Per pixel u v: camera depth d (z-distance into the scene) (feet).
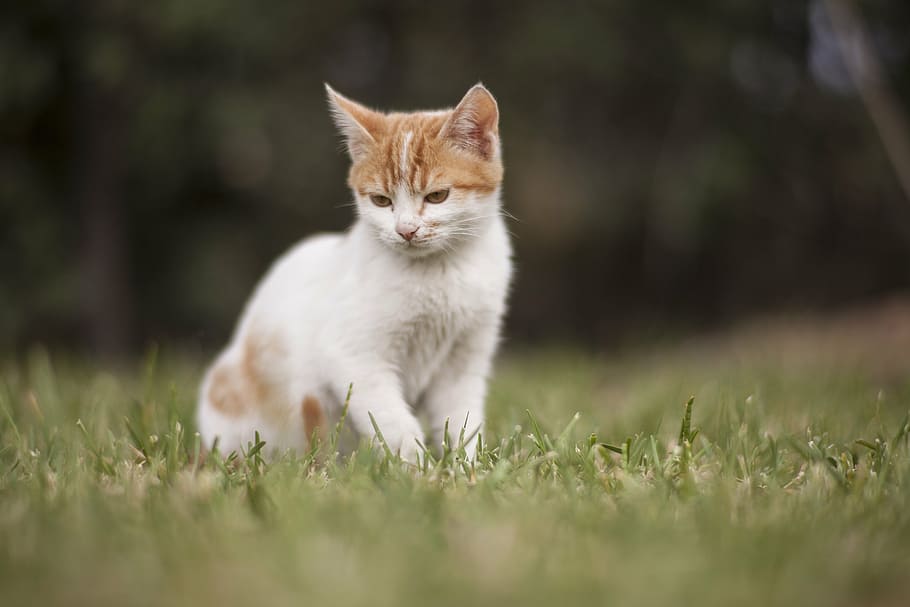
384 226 14.65
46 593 8.61
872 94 29.45
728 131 43.55
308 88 44.16
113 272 43.86
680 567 8.98
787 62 43.01
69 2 39.70
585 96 46.06
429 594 8.50
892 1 40.04
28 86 39.14
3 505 11.03
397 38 45.65
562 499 11.25
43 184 43.06
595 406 19.49
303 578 8.75
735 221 46.24
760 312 47.80
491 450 14.26
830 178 44.11
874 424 15.85
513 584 8.67
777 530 9.99
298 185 45.14
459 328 15.11
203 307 45.60
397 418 14.32
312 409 15.25
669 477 12.06
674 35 41.86
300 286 15.98
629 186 44.96
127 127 43.01
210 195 47.44
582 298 51.47
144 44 39.78
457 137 14.97
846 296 46.11
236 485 12.25
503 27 44.19
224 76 41.52
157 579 8.84
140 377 24.23
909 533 10.20
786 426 15.85
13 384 20.04
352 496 11.27
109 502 11.23
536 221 45.24
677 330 46.26
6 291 40.70
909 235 43.60
